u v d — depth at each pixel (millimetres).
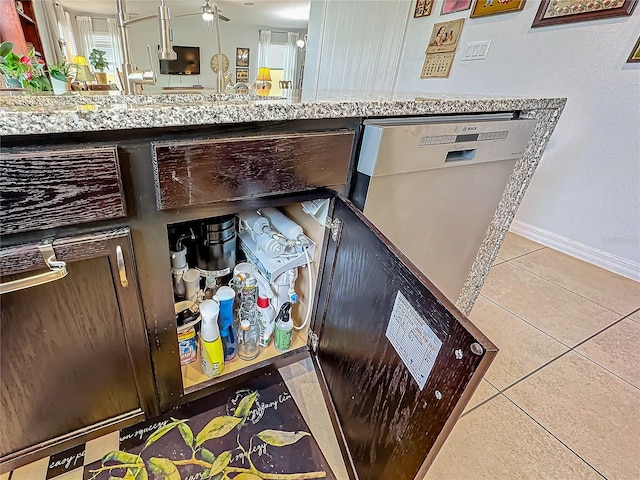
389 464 648
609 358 1256
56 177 481
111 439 879
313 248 983
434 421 513
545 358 1239
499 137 960
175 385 884
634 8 1529
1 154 436
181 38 6734
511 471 874
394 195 839
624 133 1690
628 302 1592
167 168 561
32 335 593
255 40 7418
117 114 479
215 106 560
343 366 876
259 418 971
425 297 526
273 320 1076
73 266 568
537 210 2141
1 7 1994
